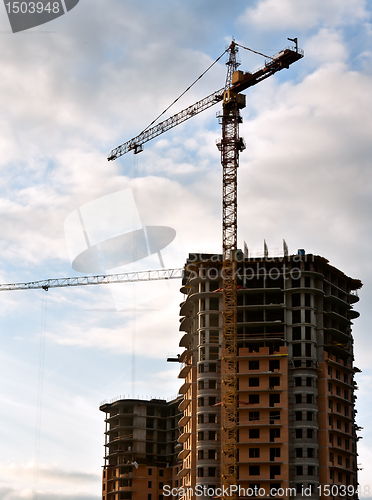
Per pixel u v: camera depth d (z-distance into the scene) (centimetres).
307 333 16638
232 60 19150
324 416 16150
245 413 16162
